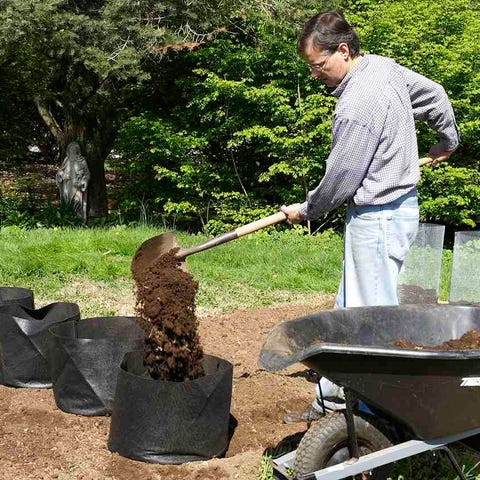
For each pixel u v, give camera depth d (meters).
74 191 16.70
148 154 16.47
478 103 14.92
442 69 14.65
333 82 4.28
